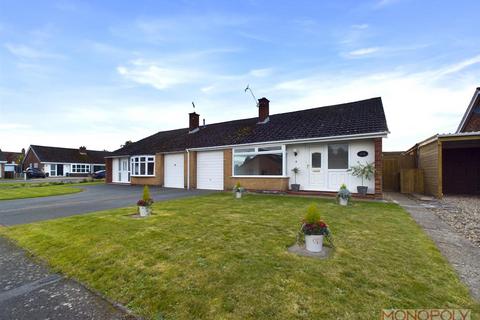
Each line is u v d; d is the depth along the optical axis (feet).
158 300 8.93
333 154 36.50
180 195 38.37
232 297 8.79
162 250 13.25
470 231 17.58
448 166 42.83
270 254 12.41
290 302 8.38
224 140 48.83
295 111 50.75
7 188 53.98
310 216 13.10
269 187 40.57
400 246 13.70
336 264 11.21
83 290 10.09
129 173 67.46
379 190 32.01
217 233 16.05
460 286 9.45
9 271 11.96
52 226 19.06
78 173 136.26
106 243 14.61
